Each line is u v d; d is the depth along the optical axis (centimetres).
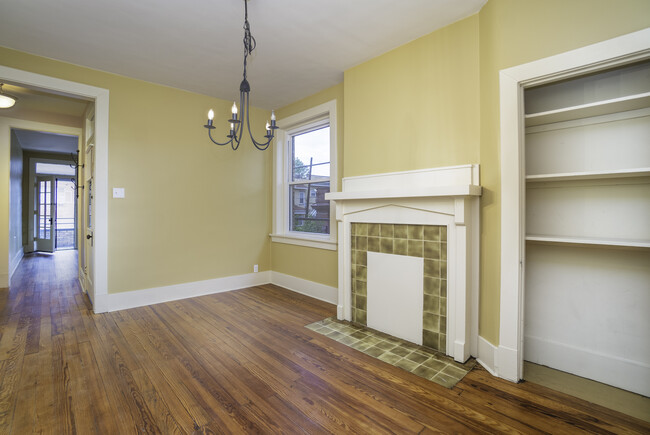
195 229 384
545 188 210
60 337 261
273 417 162
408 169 262
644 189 179
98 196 319
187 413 165
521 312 194
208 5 215
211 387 189
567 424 156
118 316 312
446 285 228
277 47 272
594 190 194
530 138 215
